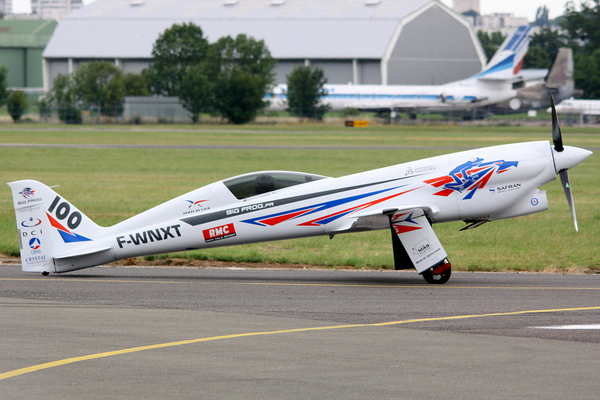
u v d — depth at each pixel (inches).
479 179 1219.2
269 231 1215.6
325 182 1228.5
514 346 739.4
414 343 749.3
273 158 3841.0
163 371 650.2
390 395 590.9
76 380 624.7
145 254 1226.0
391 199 1205.7
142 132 6525.6
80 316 868.0
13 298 987.3
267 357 694.5
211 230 1210.6
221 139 5565.9
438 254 1149.7
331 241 1626.5
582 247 1521.9
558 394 595.8
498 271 1296.8
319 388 606.5
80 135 5944.9
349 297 1016.9
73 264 1205.1
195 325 824.9
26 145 4722.0
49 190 1205.7
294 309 925.8
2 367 659.4
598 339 769.6
